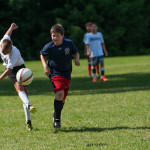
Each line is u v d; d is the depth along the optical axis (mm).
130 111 19781
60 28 15555
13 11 94312
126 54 108938
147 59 77312
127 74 44781
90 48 37688
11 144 13531
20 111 20938
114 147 12664
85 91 29375
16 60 15414
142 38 117250
